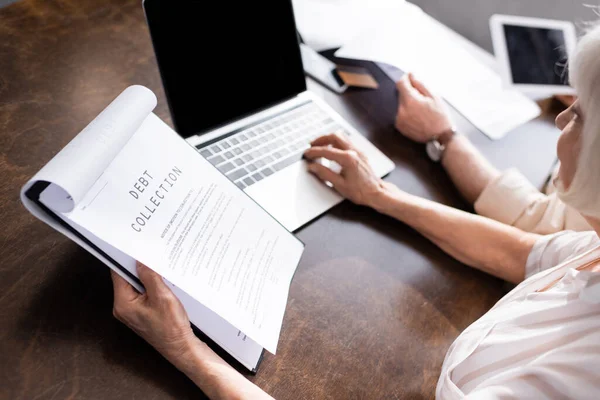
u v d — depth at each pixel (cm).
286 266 60
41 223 60
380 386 60
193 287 46
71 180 38
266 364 57
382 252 74
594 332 44
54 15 93
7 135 70
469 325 68
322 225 75
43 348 50
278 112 85
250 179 73
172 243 47
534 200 82
